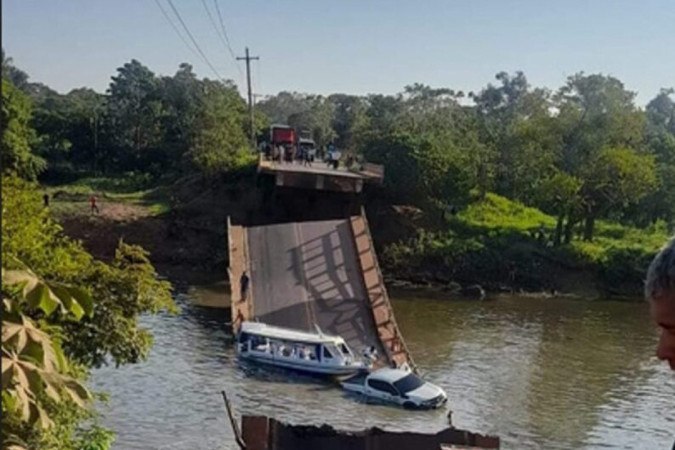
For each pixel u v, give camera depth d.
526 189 82.50
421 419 34.97
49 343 7.27
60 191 80.81
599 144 77.88
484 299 62.16
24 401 6.93
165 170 94.31
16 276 7.17
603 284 66.06
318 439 23.34
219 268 67.19
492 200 80.25
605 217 82.19
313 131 131.88
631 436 33.81
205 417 33.66
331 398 37.22
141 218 70.56
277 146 79.06
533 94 92.62
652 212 80.44
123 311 22.83
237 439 24.61
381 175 68.19
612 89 80.62
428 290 64.38
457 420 35.09
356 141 100.44
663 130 122.12
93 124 97.44
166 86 123.44
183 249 68.75
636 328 54.03
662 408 37.34
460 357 45.22
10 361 6.89
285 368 40.41
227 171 73.88
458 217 74.19
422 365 43.47
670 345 2.46
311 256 52.94
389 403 36.75
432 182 72.88
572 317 56.91
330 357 40.31
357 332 46.53
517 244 69.31
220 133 79.62
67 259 22.03
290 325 47.12
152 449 29.97
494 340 49.34
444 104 131.75
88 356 22.19
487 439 23.00
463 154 76.44
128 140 97.81
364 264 52.12
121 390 36.28
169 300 24.22
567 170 77.88
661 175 79.75
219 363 41.41
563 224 76.31
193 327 48.62
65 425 18.28
